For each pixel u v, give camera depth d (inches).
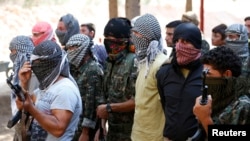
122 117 184.4
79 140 195.6
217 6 1111.0
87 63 194.2
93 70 192.5
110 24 184.1
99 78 192.9
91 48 196.2
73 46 193.0
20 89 132.9
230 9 1111.0
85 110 193.0
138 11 408.8
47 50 141.3
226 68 124.0
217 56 124.2
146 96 167.3
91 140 196.4
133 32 171.2
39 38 230.8
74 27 275.9
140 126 169.6
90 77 192.1
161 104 165.5
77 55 192.9
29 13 957.2
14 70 186.7
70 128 144.4
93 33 306.0
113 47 183.8
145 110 167.8
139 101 169.8
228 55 124.3
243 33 223.8
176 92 152.6
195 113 123.3
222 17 1067.9
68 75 147.4
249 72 187.2
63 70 144.9
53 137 143.5
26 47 188.1
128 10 408.5
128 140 184.4
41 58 140.9
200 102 122.1
